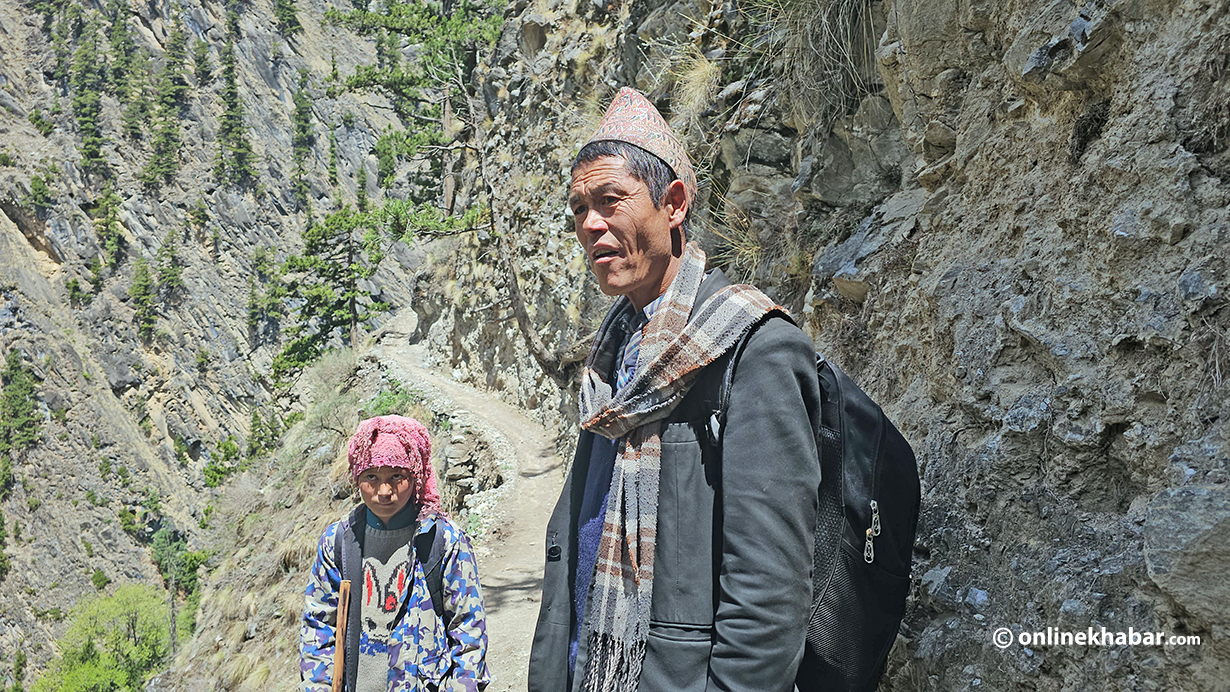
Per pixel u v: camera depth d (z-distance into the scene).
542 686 1.66
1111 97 1.94
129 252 130.38
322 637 2.57
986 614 1.85
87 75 141.62
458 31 25.09
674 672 1.35
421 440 2.60
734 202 5.68
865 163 4.18
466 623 2.56
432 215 22.44
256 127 147.75
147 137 141.12
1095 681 1.51
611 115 1.68
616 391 1.68
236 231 137.50
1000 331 2.13
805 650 1.54
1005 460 1.93
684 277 1.59
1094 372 1.75
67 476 114.19
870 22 3.98
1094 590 1.56
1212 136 1.58
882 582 1.56
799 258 4.49
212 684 15.12
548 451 17.23
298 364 51.00
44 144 136.88
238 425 122.69
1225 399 1.39
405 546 2.56
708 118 6.48
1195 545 1.29
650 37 9.93
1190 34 1.67
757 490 1.33
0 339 121.50
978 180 2.57
